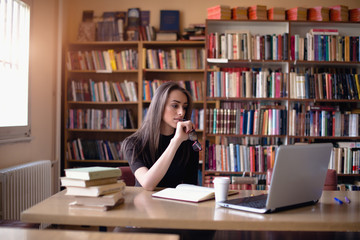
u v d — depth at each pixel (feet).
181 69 14.94
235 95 12.63
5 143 10.02
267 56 12.56
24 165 10.07
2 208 8.63
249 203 4.74
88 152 15.11
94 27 15.40
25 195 9.87
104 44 15.57
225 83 12.64
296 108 12.96
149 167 6.72
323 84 12.62
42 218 4.26
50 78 13.24
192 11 15.80
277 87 12.58
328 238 5.48
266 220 4.12
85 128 15.07
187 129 5.92
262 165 12.48
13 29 10.71
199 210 4.54
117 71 15.07
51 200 5.03
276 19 12.60
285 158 4.34
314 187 4.97
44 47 12.69
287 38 12.58
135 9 15.66
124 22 15.66
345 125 12.60
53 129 13.55
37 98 12.17
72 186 4.58
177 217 4.17
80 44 15.52
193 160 7.18
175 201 5.04
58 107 13.69
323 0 15.53
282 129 12.53
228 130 12.53
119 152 15.12
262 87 12.57
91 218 4.18
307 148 4.62
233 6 15.74
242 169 12.49
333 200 5.43
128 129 14.98
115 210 4.48
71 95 15.10
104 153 15.12
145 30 15.37
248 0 15.71
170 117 6.68
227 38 12.63
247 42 12.56
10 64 10.59
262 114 12.54
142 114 15.20
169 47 15.96
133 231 5.57
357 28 13.14
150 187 5.77
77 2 16.01
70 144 15.07
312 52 12.60
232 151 12.51
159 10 15.85
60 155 14.75
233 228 4.07
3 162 9.95
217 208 4.66
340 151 12.52
